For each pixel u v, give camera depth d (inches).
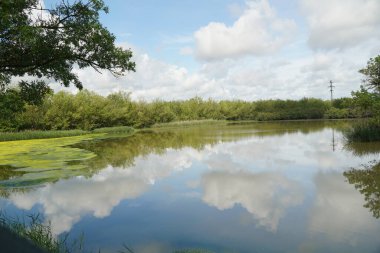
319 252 235.9
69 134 1513.3
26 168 597.3
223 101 2994.6
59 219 330.3
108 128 1844.2
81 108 1776.6
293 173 497.4
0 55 288.2
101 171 569.6
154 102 2427.4
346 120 2097.7
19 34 259.6
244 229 286.4
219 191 415.5
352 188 395.9
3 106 334.0
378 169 484.4
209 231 284.7
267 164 581.0
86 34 297.7
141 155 761.6
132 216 333.1
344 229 274.8
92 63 312.2
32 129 1646.2
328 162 564.1
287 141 925.8
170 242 265.1
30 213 350.9
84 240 274.7
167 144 984.9
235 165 587.5
